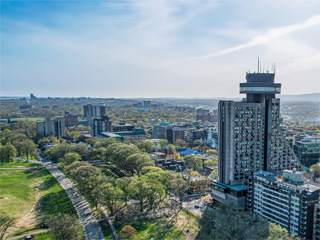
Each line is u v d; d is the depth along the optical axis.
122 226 166.00
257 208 176.75
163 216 180.25
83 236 153.62
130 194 186.25
